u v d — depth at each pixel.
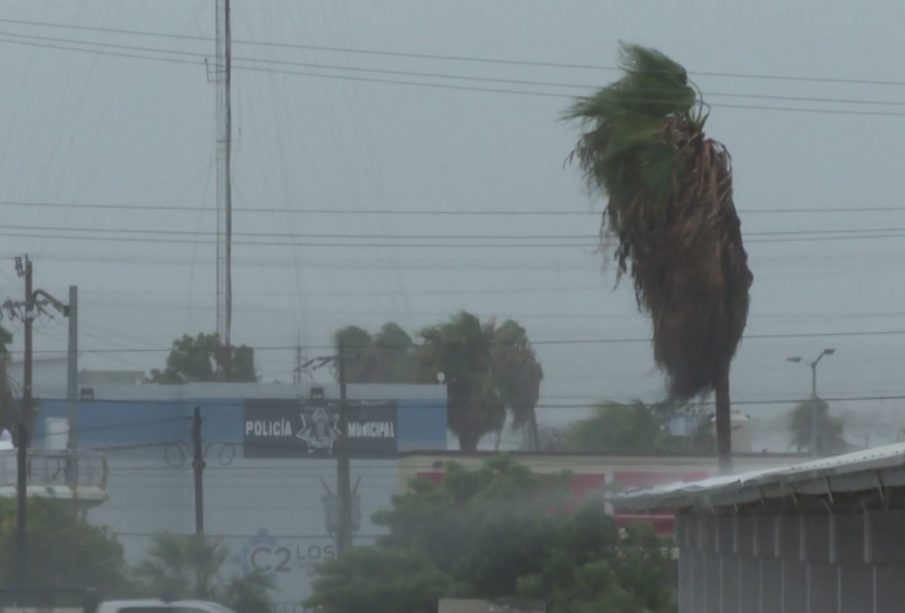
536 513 118.81
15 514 130.88
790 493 34.62
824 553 38.50
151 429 165.00
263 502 164.00
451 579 117.25
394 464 163.00
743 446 176.25
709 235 79.94
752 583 49.62
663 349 81.12
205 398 165.25
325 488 163.38
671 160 80.50
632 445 185.88
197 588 130.88
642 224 81.38
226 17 146.00
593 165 83.75
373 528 160.75
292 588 161.12
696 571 62.09
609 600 110.69
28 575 127.75
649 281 81.56
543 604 113.94
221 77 147.25
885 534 33.59
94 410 164.25
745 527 49.88
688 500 48.66
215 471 164.00
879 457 28.36
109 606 81.50
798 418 162.75
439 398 170.00
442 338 195.25
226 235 157.25
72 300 154.25
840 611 37.41
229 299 161.62
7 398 171.25
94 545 130.75
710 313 80.19
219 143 149.62
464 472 122.50
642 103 82.31
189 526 162.50
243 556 161.25
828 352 155.38
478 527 117.69
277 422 165.38
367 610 115.31
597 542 116.44
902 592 32.62
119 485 161.62
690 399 84.81
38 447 163.88
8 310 154.38
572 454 156.38
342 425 156.75
